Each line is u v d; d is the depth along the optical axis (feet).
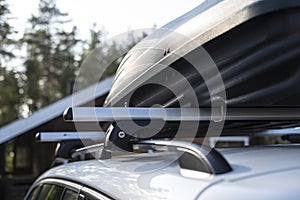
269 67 6.26
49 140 8.81
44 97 138.10
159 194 5.19
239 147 7.09
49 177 9.23
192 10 7.13
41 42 142.72
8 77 130.62
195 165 5.24
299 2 5.38
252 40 5.95
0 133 47.75
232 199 4.52
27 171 63.00
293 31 5.51
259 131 10.55
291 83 6.43
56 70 143.02
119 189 5.92
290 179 4.80
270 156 5.87
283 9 5.41
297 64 6.12
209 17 6.42
